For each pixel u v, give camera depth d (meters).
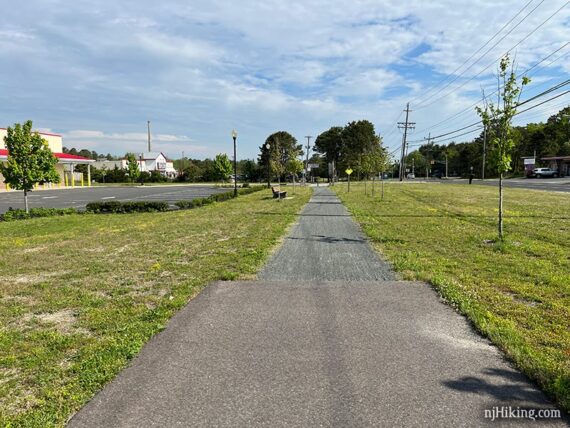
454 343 3.97
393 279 6.35
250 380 3.32
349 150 78.81
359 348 3.88
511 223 12.55
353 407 2.91
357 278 6.43
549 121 82.00
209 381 3.32
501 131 9.12
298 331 4.32
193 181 80.75
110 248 9.77
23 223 15.91
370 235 10.62
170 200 29.55
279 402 2.99
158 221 15.43
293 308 5.05
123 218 17.06
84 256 8.86
